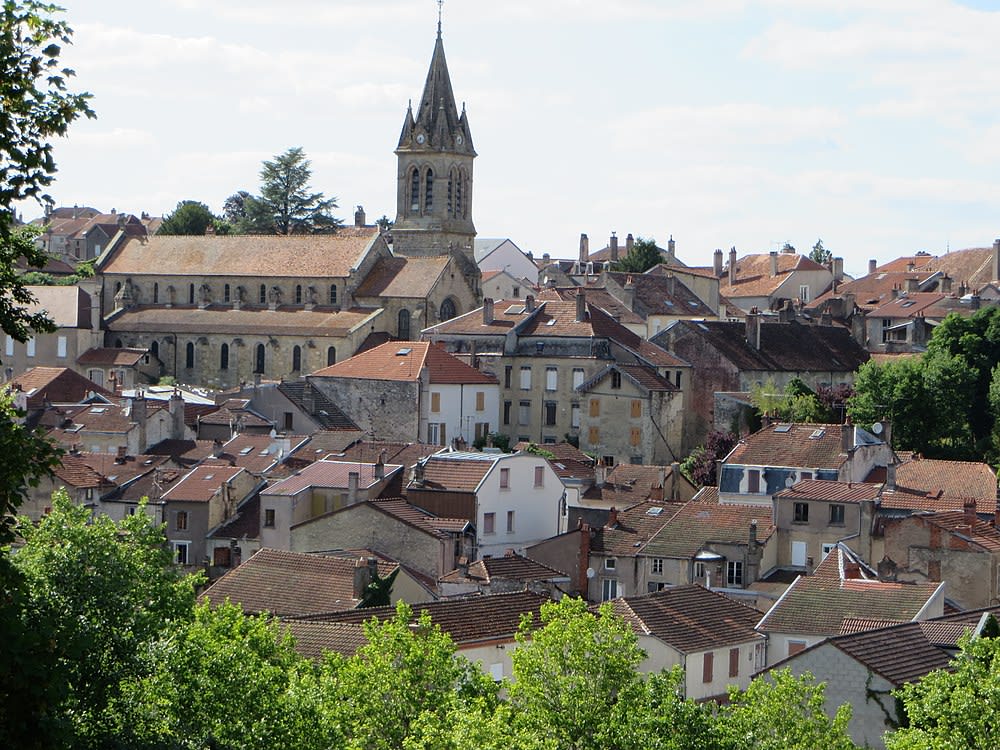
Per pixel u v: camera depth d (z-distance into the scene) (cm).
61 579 10062
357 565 17562
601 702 11844
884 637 14450
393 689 12019
